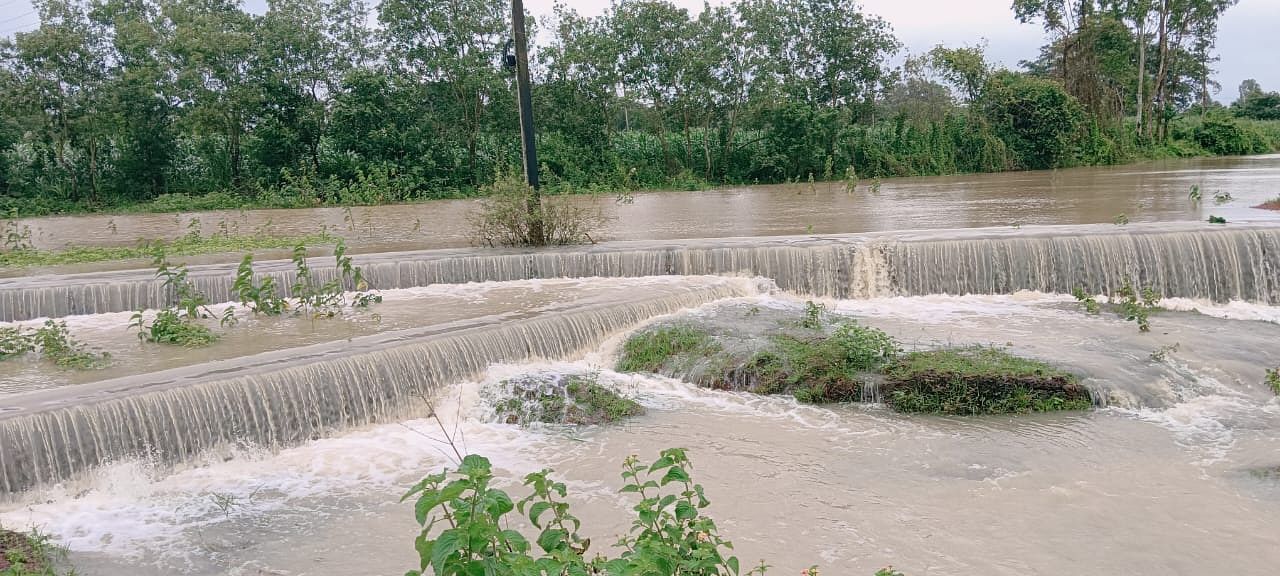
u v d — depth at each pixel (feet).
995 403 31.55
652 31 141.38
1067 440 28.58
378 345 34.24
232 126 126.11
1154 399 31.35
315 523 24.29
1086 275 47.73
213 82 124.16
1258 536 22.04
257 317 43.65
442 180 129.70
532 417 31.99
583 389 33.45
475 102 136.56
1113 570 20.72
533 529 23.38
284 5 127.13
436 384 33.81
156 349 37.42
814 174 145.59
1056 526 22.88
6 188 125.59
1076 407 31.40
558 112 141.28
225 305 47.42
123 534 23.76
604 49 138.10
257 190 124.98
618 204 98.99
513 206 59.00
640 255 52.54
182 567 21.86
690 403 33.45
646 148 151.74
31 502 25.55
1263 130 214.28
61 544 23.00
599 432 30.73
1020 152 153.28
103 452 26.76
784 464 27.32
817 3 161.58
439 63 130.62
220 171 132.77
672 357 37.47
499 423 31.99
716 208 89.66
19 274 54.29
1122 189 89.86
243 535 23.62
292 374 30.53
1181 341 37.22
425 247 62.90
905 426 30.37
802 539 22.45
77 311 46.60
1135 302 43.62
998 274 48.60
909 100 174.50
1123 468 26.30
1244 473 25.58
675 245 54.80
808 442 29.12
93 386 29.55
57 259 61.77
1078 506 23.94
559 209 77.97
